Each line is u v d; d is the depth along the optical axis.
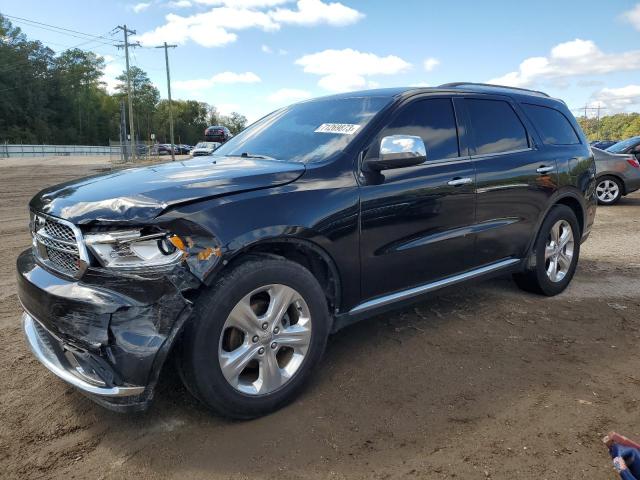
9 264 6.20
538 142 4.76
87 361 2.57
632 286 5.37
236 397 2.78
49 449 2.65
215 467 2.52
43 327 2.81
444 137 3.96
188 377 2.66
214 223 2.64
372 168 3.34
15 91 95.25
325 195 3.11
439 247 3.81
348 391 3.21
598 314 4.54
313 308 3.04
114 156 53.59
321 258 3.16
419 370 3.49
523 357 3.68
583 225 5.28
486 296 5.02
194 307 2.62
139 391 2.49
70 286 2.59
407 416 2.93
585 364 3.58
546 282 4.91
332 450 2.63
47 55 102.94
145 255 2.51
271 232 2.81
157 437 2.75
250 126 4.68
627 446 2.24
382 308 3.59
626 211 10.87
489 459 2.55
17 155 68.38
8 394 3.17
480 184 4.05
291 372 3.01
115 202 2.62
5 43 97.06
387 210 3.42
